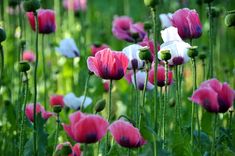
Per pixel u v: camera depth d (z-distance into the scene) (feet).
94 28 34.78
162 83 13.83
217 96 11.84
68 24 32.91
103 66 12.50
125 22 19.95
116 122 11.54
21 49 19.27
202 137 14.97
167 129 16.42
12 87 22.09
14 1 21.36
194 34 13.78
